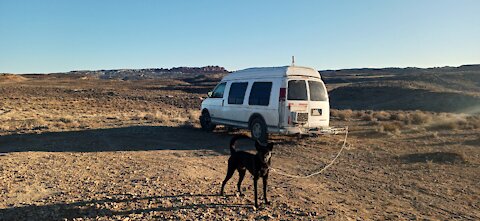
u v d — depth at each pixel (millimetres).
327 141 13719
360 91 66125
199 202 6566
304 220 5801
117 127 17922
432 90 58375
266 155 6211
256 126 13711
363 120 23297
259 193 7238
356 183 8102
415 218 5992
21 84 99500
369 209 6422
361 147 12445
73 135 15266
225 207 6328
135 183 7746
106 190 7227
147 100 52219
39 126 18172
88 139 14242
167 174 8617
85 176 8367
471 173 8852
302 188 7668
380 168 9469
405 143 13117
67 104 41219
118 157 10805
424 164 9781
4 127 17422
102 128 17500
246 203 6574
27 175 8367
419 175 8719
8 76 134750
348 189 7652
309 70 13547
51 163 9766
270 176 8703
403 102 53750
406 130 16938
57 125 18672
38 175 8391
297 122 12805
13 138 14352
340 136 15016
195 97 56062
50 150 11953
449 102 48750
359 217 5996
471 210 6422
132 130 16828
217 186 7637
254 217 5891
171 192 7125
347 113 26797
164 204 6441
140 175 8492
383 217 6023
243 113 14398
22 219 5836
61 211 6129
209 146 12953
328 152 11703
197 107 45156
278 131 12844
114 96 59938
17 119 21938
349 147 12469
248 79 14539
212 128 16562
